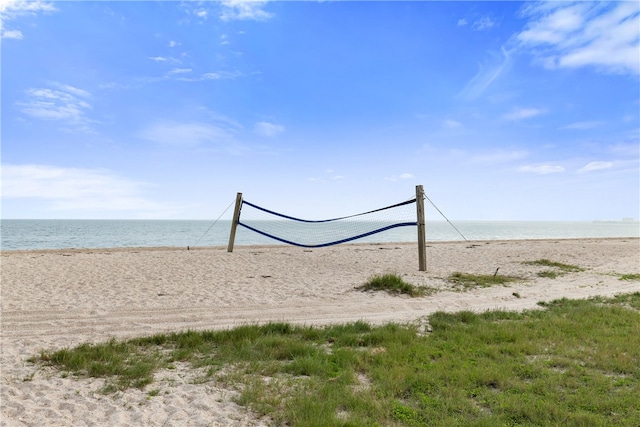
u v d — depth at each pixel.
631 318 7.37
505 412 3.73
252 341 6.14
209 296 9.77
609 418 3.57
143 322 7.48
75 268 13.61
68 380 4.70
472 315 7.76
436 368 4.85
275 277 12.58
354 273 13.56
